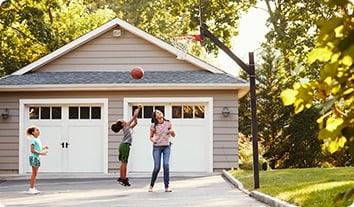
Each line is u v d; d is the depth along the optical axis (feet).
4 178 69.26
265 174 58.90
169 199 43.60
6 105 73.26
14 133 73.05
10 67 100.78
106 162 72.38
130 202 41.98
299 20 109.09
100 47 77.00
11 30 106.83
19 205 41.68
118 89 72.59
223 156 71.97
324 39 7.63
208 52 114.62
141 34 76.23
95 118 73.20
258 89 112.78
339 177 49.88
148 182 60.18
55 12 116.47
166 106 72.84
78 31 117.08
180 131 72.49
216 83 71.56
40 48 108.58
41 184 60.44
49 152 73.00
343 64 7.50
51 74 76.28
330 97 7.90
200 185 55.62
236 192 48.03
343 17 7.52
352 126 7.73
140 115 72.84
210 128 72.23
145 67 76.64
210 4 114.42
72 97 73.15
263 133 110.32
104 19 122.42
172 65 76.74
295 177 53.26
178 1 117.29
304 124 102.22
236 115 72.23
